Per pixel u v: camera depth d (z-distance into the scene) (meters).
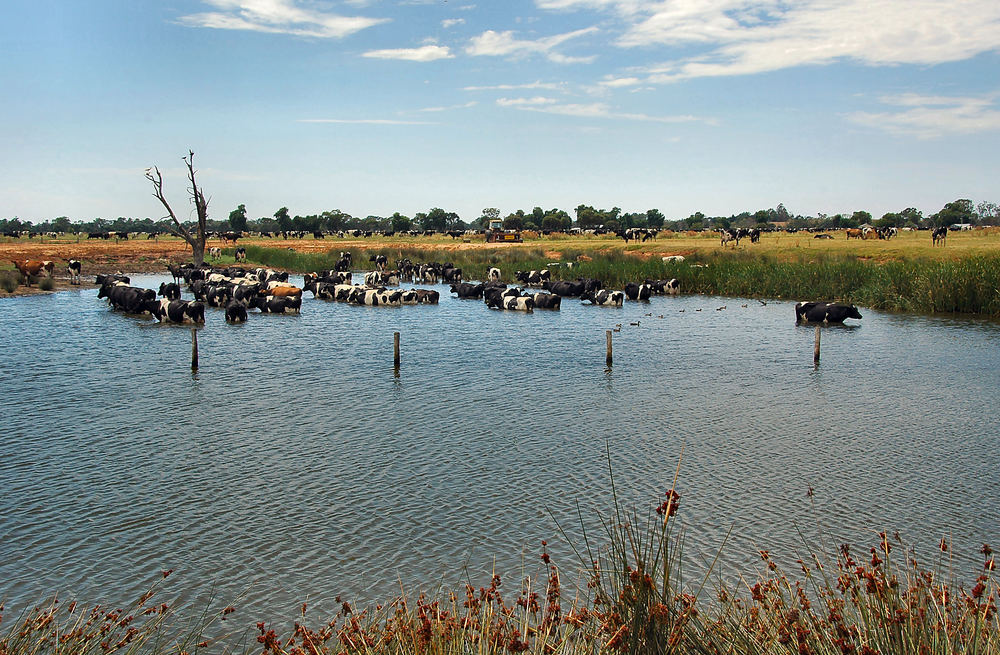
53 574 11.68
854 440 18.41
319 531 13.16
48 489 15.05
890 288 46.19
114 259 84.19
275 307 44.94
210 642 9.88
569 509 14.07
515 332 37.03
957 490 14.95
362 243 125.75
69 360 28.72
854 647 6.29
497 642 6.88
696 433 19.02
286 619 10.45
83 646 8.45
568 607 10.42
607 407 21.69
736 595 10.66
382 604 10.77
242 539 12.85
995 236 89.56
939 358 29.27
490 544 12.64
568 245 101.31
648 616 6.20
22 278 58.97
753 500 14.46
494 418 20.41
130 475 15.88
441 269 70.94
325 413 20.89
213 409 21.30
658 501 14.41
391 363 28.45
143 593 11.12
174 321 39.44
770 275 55.62
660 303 51.50
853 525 13.30
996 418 20.41
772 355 30.27
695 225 176.62
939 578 11.16
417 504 14.30
